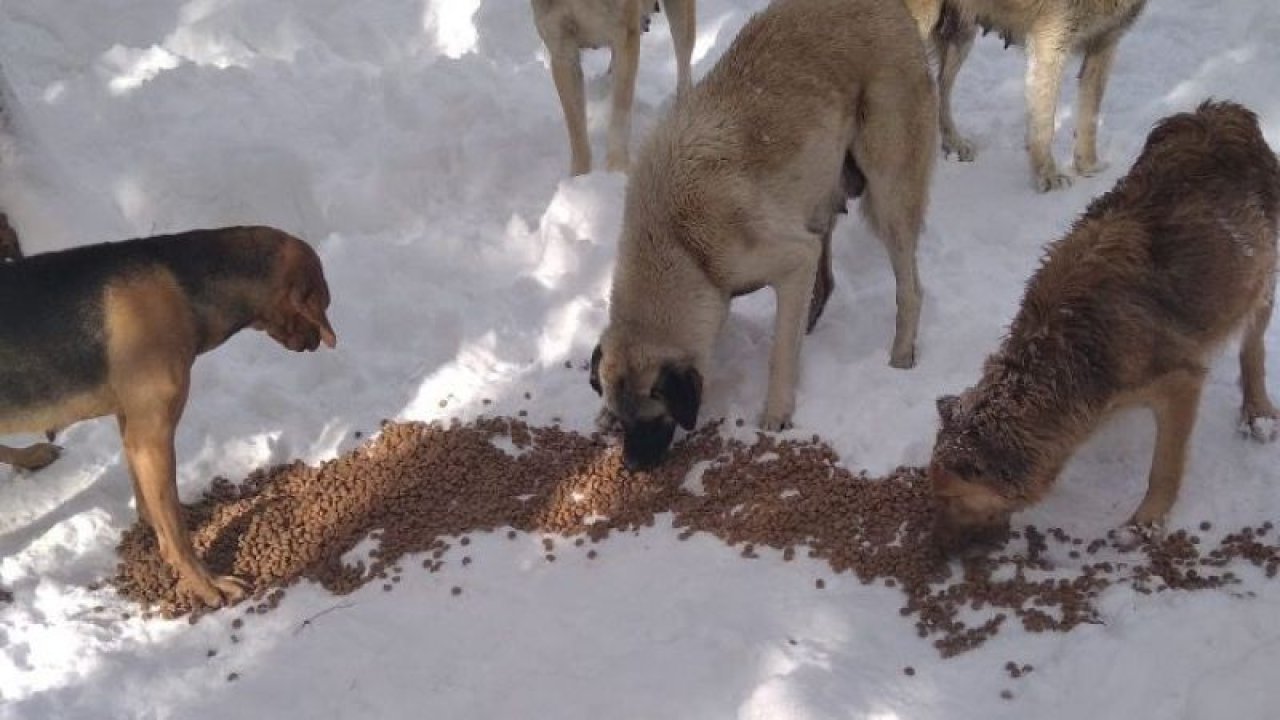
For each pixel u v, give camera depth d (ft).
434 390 15.47
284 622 13.53
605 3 17.11
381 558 13.94
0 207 16.47
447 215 17.75
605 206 16.84
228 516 14.40
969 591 13.17
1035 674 12.58
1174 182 13.30
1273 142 17.94
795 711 12.34
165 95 19.07
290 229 17.88
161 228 17.65
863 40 14.66
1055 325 13.01
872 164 14.89
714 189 14.14
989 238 16.72
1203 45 19.53
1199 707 12.16
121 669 13.12
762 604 13.24
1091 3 16.65
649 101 19.48
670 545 13.85
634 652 12.96
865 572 13.42
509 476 14.55
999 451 12.98
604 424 14.66
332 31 20.62
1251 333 13.76
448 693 12.89
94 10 20.48
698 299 14.29
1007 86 19.34
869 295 15.85
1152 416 14.19
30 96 19.20
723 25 20.84
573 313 15.96
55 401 13.41
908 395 14.74
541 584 13.62
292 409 15.19
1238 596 12.82
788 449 14.47
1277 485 13.71
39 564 14.02
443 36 20.72
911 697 12.52
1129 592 12.97
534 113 18.94
